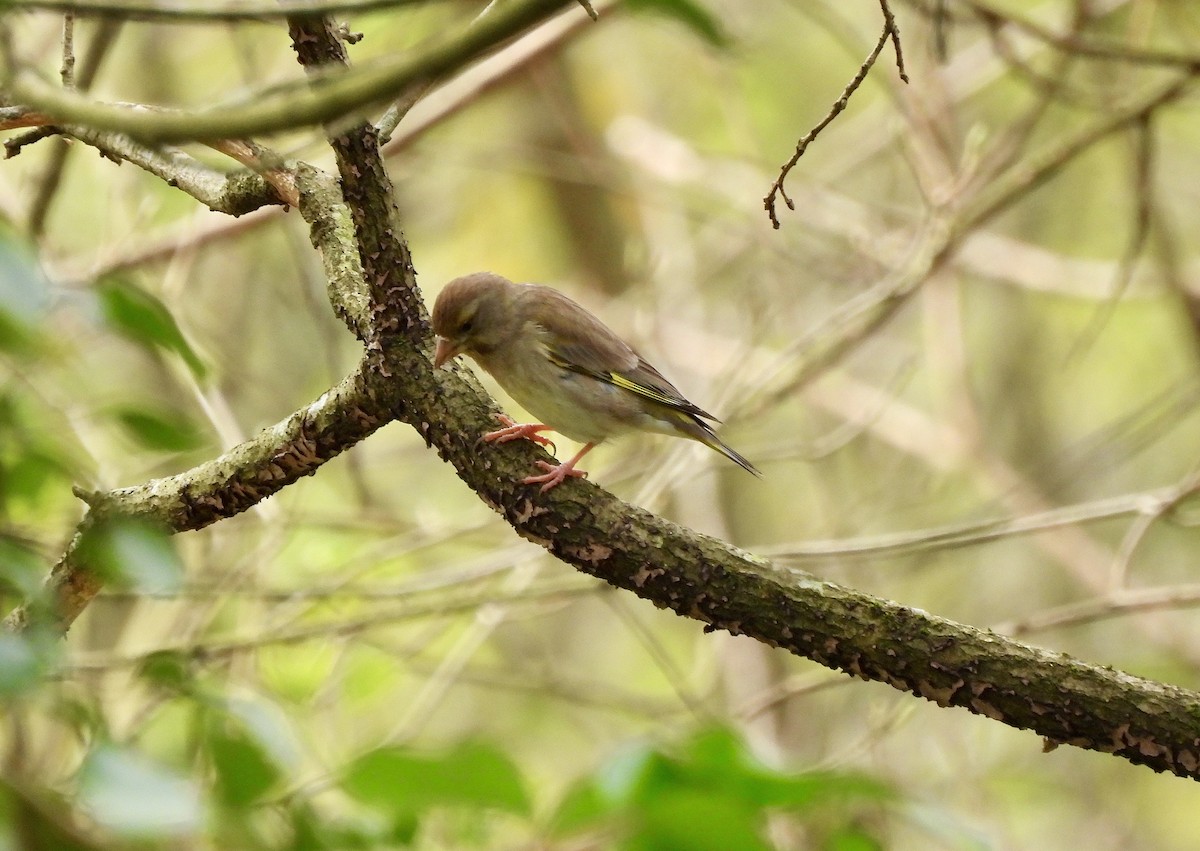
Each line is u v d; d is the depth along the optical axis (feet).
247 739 14.48
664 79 66.03
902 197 62.03
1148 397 62.03
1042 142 61.98
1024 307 61.67
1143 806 56.95
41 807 12.51
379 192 20.34
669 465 42.86
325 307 50.19
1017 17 38.58
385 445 56.54
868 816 32.40
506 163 56.49
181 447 20.31
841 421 57.93
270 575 43.50
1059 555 53.88
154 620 42.29
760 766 15.67
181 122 15.14
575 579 40.09
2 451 20.65
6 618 20.15
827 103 62.95
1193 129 62.23
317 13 16.92
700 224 62.08
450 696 52.65
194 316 48.37
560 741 53.31
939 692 19.45
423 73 14.97
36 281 12.45
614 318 55.52
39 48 41.68
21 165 47.67
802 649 19.89
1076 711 18.98
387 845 15.66
